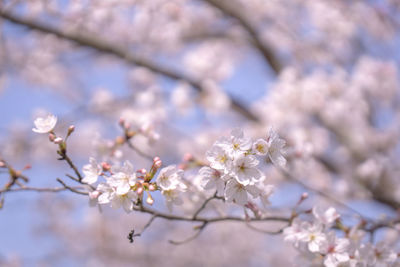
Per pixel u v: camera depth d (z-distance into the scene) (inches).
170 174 72.2
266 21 296.0
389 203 192.1
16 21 202.7
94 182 77.4
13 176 81.5
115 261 376.5
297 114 228.7
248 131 251.1
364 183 223.5
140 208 82.8
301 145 139.3
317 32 293.1
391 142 277.1
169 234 376.5
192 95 239.6
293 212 91.0
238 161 66.8
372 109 280.8
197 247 383.6
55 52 248.7
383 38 287.0
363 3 278.1
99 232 367.9
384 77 252.8
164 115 226.2
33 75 278.4
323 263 83.3
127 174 70.3
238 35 295.4
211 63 264.2
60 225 351.3
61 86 310.0
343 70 261.0
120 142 114.4
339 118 242.8
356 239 90.6
